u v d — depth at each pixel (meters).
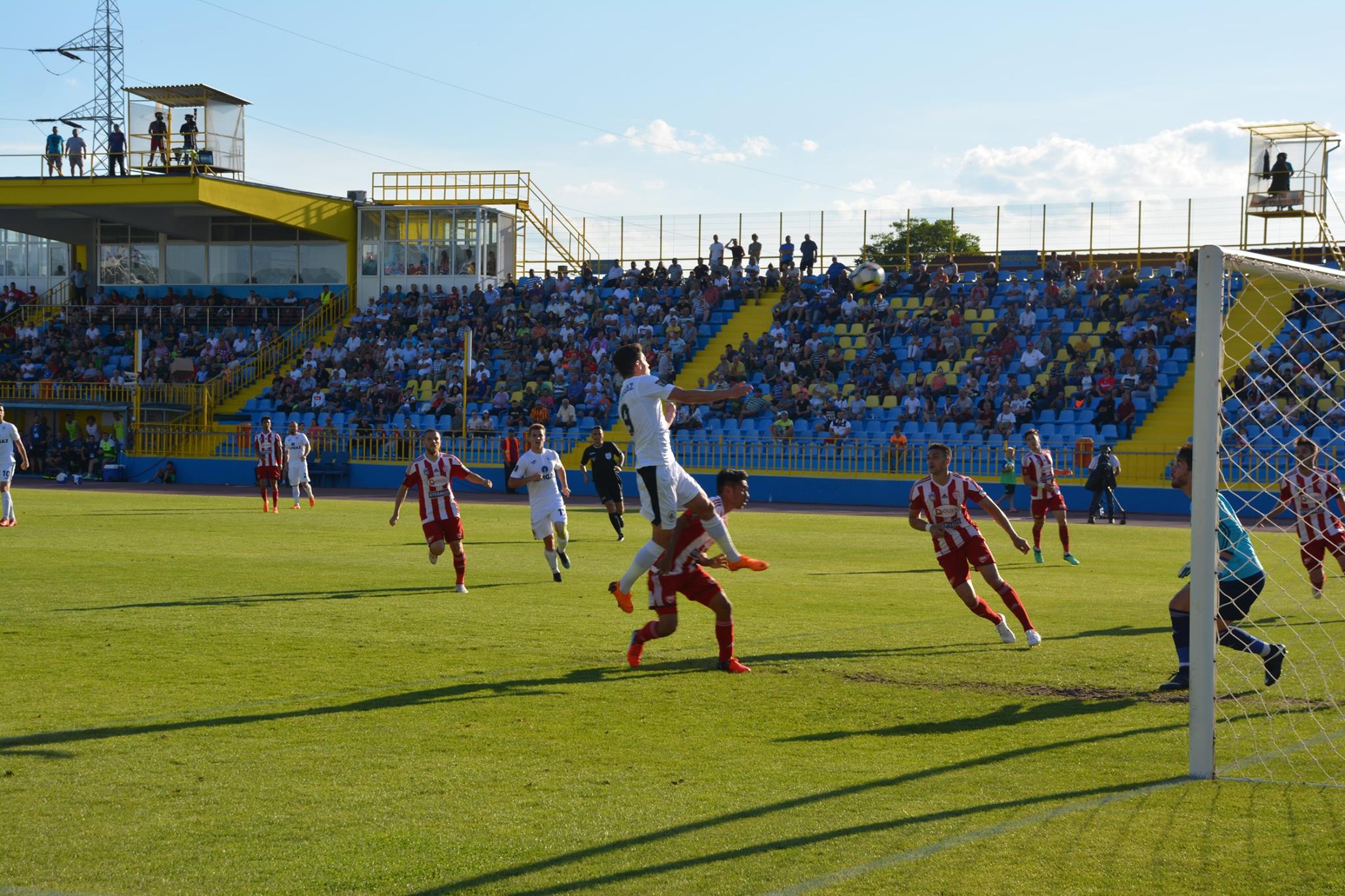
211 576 13.70
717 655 9.06
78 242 47.53
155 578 13.38
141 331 39.12
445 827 5.01
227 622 10.39
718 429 34.59
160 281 47.03
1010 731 6.73
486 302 42.28
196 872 4.51
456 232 44.62
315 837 4.89
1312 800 5.41
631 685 7.93
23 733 6.54
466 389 35.12
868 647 9.48
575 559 16.41
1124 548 19.50
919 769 5.90
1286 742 6.52
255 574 13.92
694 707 7.29
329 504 28.08
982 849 4.72
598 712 7.16
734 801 5.36
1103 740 6.51
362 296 45.22
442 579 13.85
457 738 6.50
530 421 35.53
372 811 5.23
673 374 37.38
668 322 39.12
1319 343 25.19
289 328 42.88
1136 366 32.31
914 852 4.68
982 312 37.16
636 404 8.23
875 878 4.41
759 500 32.75
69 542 17.50
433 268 44.81
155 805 5.30
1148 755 6.20
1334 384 21.48
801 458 32.59
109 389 39.94
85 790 5.53
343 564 15.27
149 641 9.45
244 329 43.19
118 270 47.38
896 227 51.38
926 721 6.96
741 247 42.47
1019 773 5.84
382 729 6.70
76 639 9.50
